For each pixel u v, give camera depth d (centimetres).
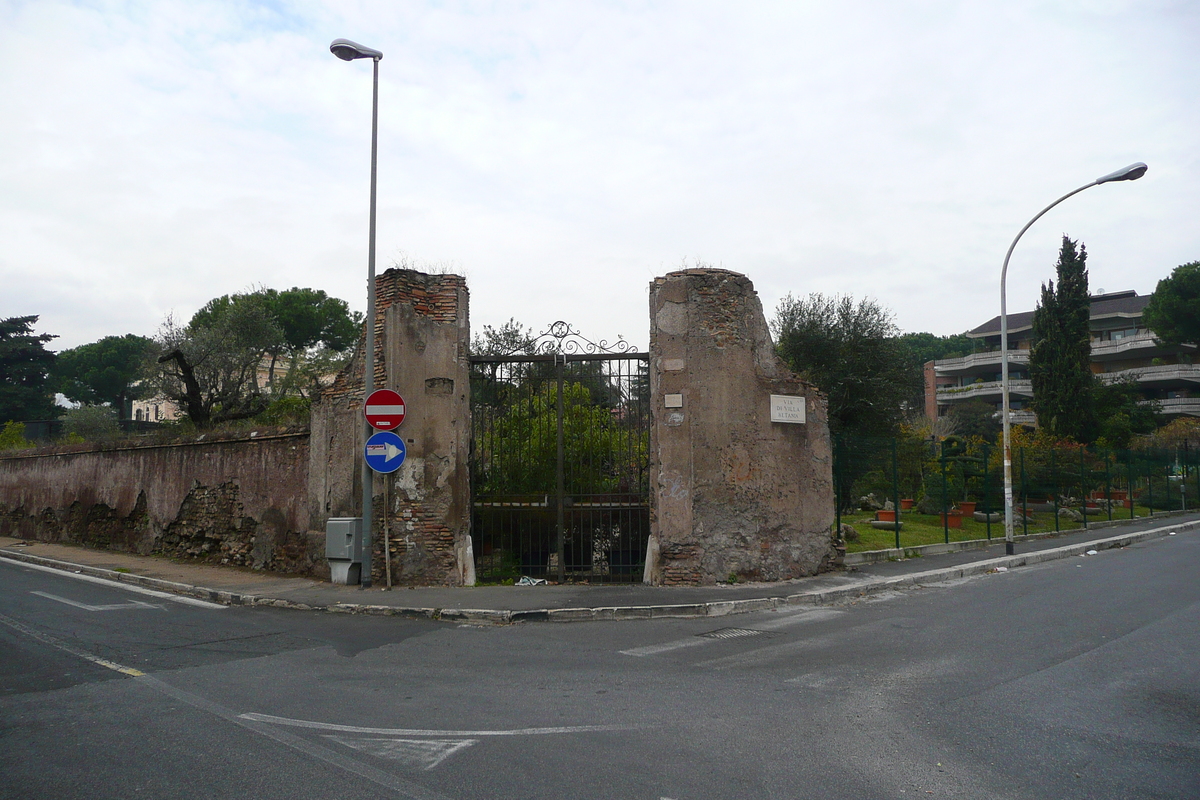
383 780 467
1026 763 499
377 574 1291
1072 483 2692
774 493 1342
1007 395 1839
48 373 5625
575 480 1401
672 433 1302
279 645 886
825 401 1421
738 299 1356
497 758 505
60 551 1984
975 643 873
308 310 4628
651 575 1291
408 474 1299
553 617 1055
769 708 621
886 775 477
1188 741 543
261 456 1560
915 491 2506
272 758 506
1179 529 2742
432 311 1340
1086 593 1255
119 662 794
